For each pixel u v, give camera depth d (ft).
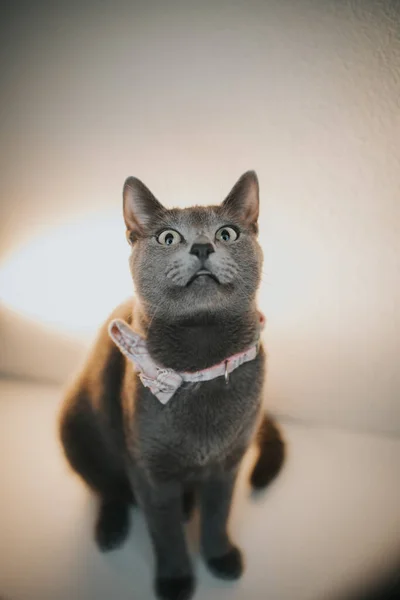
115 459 1.68
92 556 1.59
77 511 1.76
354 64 1.78
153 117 1.94
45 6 1.83
